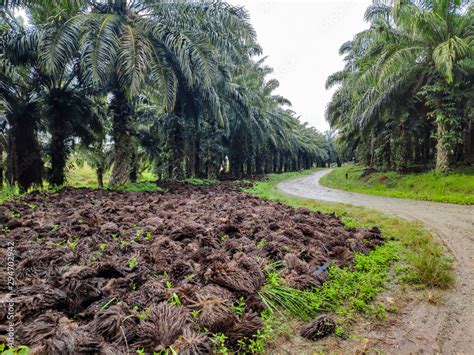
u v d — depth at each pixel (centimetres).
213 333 205
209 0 1009
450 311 264
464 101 1232
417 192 1173
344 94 1788
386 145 1770
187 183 1405
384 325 243
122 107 1076
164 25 980
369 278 319
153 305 222
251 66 1798
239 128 2119
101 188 1016
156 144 1922
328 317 237
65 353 165
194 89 1249
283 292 271
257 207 741
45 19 984
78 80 1128
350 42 1875
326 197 1158
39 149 1157
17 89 1120
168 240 387
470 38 1018
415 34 1094
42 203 679
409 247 447
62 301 225
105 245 368
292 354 205
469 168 1210
